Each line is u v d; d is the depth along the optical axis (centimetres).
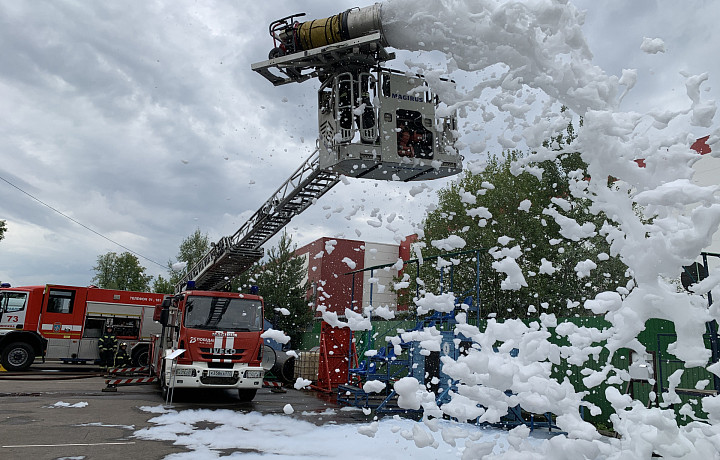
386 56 645
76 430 679
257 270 1889
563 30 274
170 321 1127
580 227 277
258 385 1020
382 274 2014
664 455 241
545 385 270
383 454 576
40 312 1686
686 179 244
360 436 685
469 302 965
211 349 998
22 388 1145
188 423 773
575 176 284
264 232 1341
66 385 1253
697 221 229
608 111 255
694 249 231
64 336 1709
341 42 617
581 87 271
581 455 257
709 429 240
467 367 275
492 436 648
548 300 966
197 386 979
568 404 274
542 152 289
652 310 253
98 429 693
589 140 265
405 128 659
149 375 1395
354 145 642
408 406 294
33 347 1641
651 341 752
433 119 662
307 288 2033
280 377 1510
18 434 637
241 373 1007
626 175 259
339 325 358
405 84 661
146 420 783
